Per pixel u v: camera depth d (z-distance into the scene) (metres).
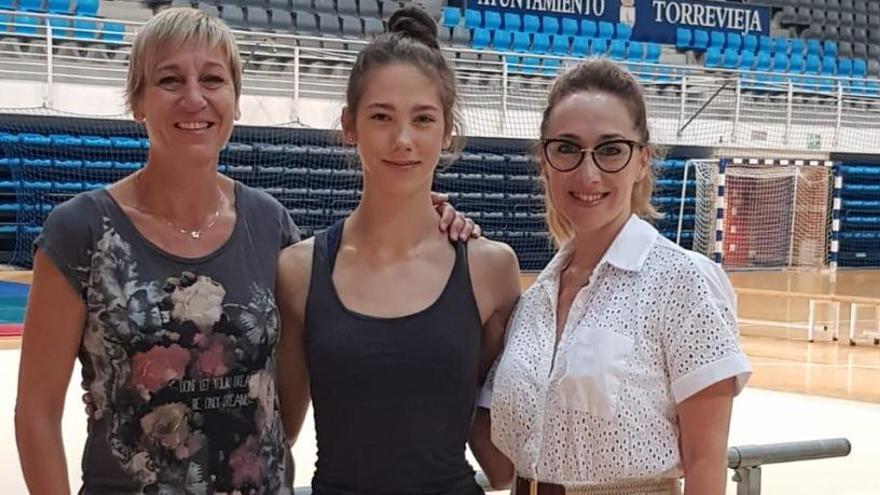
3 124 11.92
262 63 13.62
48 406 1.86
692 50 18.19
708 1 18.44
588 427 1.82
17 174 12.47
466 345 1.95
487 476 2.17
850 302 10.41
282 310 2.02
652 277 1.85
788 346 10.09
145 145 12.84
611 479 1.82
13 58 12.25
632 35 17.81
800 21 19.45
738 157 14.62
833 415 6.72
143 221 1.88
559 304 1.97
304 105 13.20
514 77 15.13
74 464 4.72
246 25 14.32
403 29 2.03
